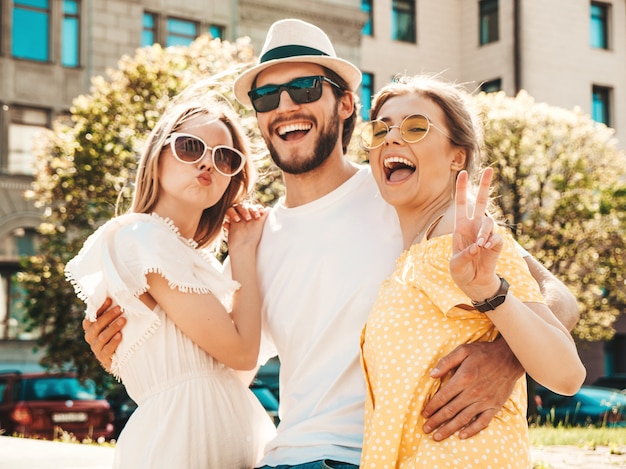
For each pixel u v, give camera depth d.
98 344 3.26
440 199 3.17
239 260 3.56
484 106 20.56
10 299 23.72
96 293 3.25
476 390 2.64
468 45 32.91
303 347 3.41
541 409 16.92
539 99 31.53
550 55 31.86
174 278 3.13
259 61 3.77
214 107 3.54
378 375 2.78
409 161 3.14
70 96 24.12
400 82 3.32
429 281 2.76
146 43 25.12
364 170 3.62
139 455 3.17
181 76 15.66
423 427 2.69
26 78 23.70
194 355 3.25
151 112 15.26
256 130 10.70
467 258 2.44
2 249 23.64
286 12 26.33
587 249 20.34
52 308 15.67
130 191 14.53
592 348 30.44
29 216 23.81
